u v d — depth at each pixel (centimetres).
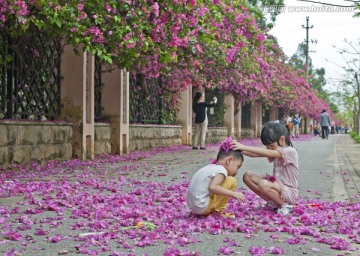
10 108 1197
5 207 692
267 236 539
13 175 1042
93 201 737
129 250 471
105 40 1068
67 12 960
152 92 2169
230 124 3284
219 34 1709
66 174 1100
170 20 1132
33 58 1288
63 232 551
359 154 1983
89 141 1473
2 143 1102
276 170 668
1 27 1073
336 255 466
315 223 613
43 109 1353
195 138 2112
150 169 1248
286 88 3734
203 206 603
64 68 1423
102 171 1173
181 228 558
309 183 1016
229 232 557
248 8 1933
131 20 1066
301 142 3384
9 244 499
